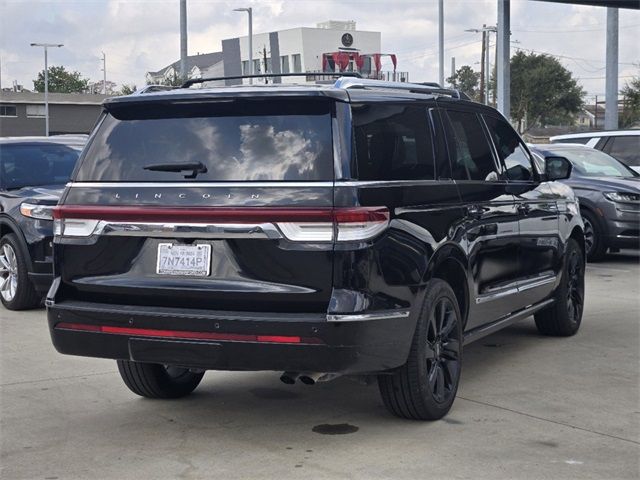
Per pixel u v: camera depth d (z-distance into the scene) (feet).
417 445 17.81
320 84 18.69
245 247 16.79
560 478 16.07
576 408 20.34
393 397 18.70
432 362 19.07
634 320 30.73
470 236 20.48
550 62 210.38
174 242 17.33
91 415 20.12
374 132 17.78
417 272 17.97
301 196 16.58
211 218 16.87
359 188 16.70
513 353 25.84
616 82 81.35
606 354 25.68
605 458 17.10
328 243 16.40
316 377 17.07
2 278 33.71
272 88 17.57
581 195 46.70
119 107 18.51
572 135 59.26
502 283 22.77
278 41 208.23
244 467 16.72
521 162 24.90
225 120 17.67
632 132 55.83
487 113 23.41
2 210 33.40
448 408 19.57
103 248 17.93
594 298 35.37
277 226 16.57
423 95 20.26
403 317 17.54
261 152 17.17
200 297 17.10
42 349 26.68
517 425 19.07
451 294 19.48
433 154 19.84
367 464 16.78
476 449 17.57
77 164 18.62
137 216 17.47
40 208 32.32
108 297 18.01
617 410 20.18
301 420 19.57
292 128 17.22
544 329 27.94
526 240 24.14
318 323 16.30
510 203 23.03
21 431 18.99
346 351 16.47
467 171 21.29
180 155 17.65
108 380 23.17
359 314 16.40
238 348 16.72
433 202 19.11
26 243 32.37
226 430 18.94
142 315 17.28
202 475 16.35
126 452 17.65
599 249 46.68
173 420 19.70
